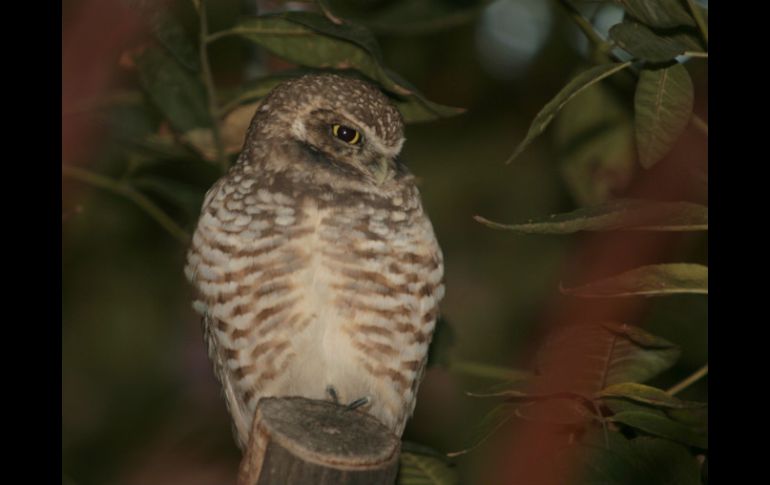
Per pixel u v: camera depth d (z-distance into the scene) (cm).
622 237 1200
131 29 983
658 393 793
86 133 1124
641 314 1238
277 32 954
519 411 836
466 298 1465
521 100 1512
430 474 924
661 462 795
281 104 984
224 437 1452
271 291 928
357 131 975
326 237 934
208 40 973
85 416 1445
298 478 678
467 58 1488
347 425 709
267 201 945
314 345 930
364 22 1185
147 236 1462
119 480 1429
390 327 939
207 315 970
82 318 1459
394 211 952
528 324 1450
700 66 1183
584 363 831
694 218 747
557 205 1483
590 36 990
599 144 1116
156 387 1459
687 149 1171
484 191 1498
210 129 1078
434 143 1509
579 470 795
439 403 1457
